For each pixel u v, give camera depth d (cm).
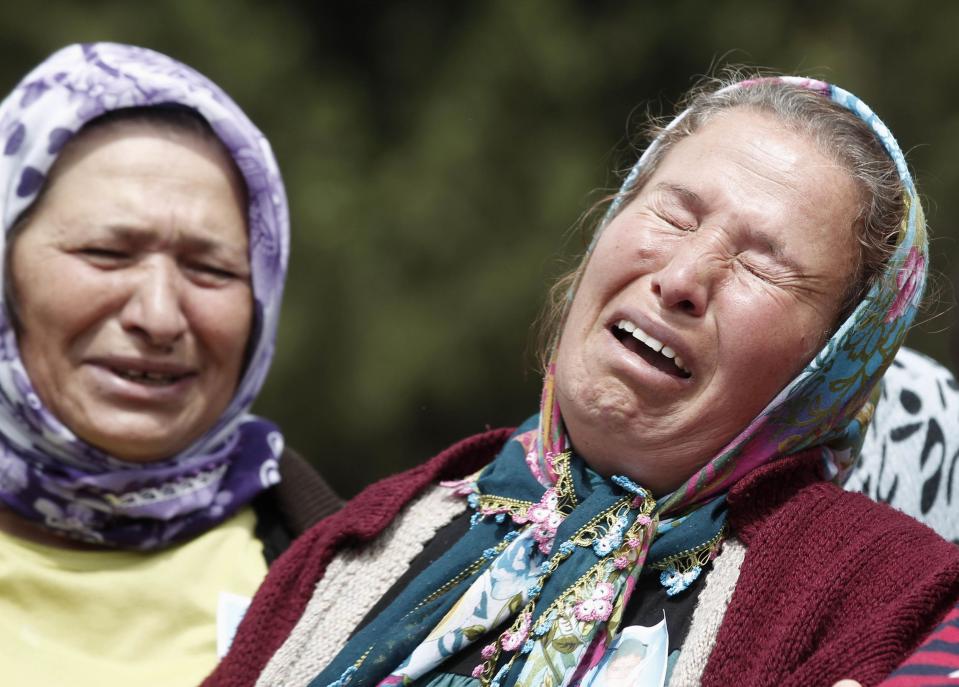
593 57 1986
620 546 438
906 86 1925
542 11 2009
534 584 441
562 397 459
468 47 2031
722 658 403
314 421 1889
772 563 415
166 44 1944
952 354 577
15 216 597
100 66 612
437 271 1922
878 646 387
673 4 1978
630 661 423
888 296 442
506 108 1980
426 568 470
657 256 449
